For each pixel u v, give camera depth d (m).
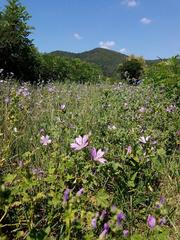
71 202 2.54
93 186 3.69
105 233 2.34
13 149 4.34
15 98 5.37
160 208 2.69
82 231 2.74
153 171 4.26
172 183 4.43
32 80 17.56
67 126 4.71
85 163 3.35
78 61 22.73
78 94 9.04
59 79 19.23
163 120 6.28
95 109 6.71
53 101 7.39
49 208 3.00
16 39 16.19
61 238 2.68
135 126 5.51
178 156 5.09
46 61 19.05
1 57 16.31
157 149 4.64
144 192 3.79
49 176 3.17
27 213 2.98
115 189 3.78
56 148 3.99
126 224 3.37
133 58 37.16
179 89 8.95
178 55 10.70
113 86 10.53
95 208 3.11
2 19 16.34
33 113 6.20
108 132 4.67
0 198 2.38
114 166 3.56
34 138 4.55
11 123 4.66
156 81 10.55
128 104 6.98
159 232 2.57
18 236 2.77
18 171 3.16
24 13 16.55
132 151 4.09
